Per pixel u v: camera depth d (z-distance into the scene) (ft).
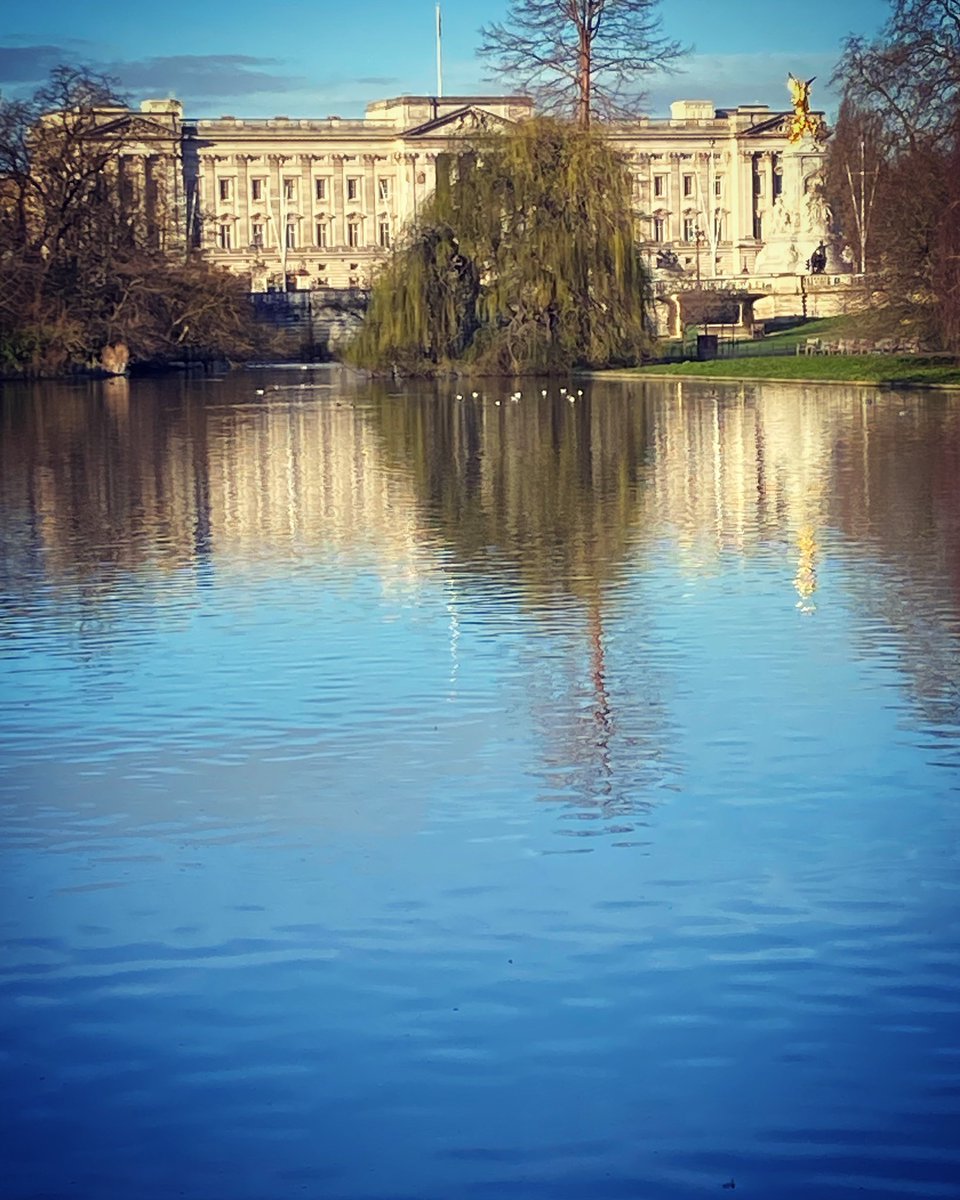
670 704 53.88
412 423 179.93
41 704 55.77
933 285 204.03
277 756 49.03
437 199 278.05
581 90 295.48
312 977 33.47
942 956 33.81
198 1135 27.71
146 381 294.87
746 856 39.78
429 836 41.70
